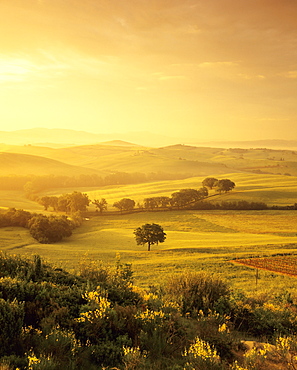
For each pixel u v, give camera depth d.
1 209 122.50
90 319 6.98
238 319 9.44
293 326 9.34
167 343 6.77
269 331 8.90
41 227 82.38
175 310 8.71
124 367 5.75
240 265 40.72
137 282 28.36
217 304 9.65
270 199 141.12
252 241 71.62
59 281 9.70
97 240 84.81
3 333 5.79
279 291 22.12
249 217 115.75
